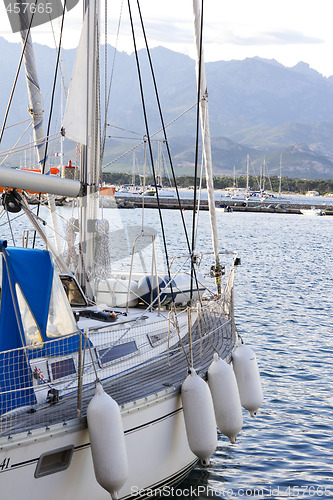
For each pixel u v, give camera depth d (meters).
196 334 10.04
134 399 7.15
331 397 12.97
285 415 11.95
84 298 9.15
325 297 25.41
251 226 70.50
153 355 8.70
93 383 7.48
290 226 74.44
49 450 6.21
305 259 40.75
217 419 8.07
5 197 7.65
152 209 80.00
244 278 29.84
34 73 10.21
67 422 6.35
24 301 6.77
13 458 5.94
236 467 9.75
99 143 9.01
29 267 6.91
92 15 8.39
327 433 11.19
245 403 8.84
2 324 6.57
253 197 154.50
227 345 9.62
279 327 19.25
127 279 10.79
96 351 7.69
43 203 9.93
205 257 36.81
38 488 6.21
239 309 21.95
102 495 6.88
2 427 6.18
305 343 17.31
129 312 9.59
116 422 6.43
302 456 10.25
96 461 6.39
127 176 111.50
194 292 10.42
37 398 6.78
